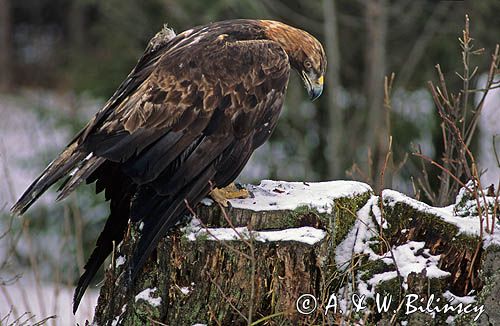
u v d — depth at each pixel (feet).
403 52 89.30
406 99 85.87
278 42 34.63
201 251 28.86
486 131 74.38
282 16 88.38
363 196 32.42
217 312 28.89
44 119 91.91
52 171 28.89
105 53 88.74
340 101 89.40
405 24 89.15
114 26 86.94
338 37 90.68
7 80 123.03
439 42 85.76
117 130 29.22
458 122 38.14
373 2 84.33
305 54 35.09
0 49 124.16
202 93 30.19
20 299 62.28
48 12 126.52
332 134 83.30
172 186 29.25
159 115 29.60
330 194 31.19
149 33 86.43
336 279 30.37
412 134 84.23
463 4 84.38
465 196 31.35
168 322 29.14
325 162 90.38
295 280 28.73
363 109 88.69
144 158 29.19
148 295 29.43
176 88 30.01
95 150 28.86
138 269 28.14
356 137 87.97
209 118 30.14
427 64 86.79
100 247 31.89
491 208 30.35
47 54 124.36
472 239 29.04
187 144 29.73
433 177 77.71
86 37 104.12
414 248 29.84
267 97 31.40
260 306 28.86
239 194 30.68
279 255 28.66
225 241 28.63
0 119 100.01
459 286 28.99
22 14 127.54
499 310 28.37
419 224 30.12
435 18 85.05
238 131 30.71
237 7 82.28
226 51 31.24
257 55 31.53
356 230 31.40
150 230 28.73
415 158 78.38
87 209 78.23
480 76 82.12
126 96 30.42
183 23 82.79
